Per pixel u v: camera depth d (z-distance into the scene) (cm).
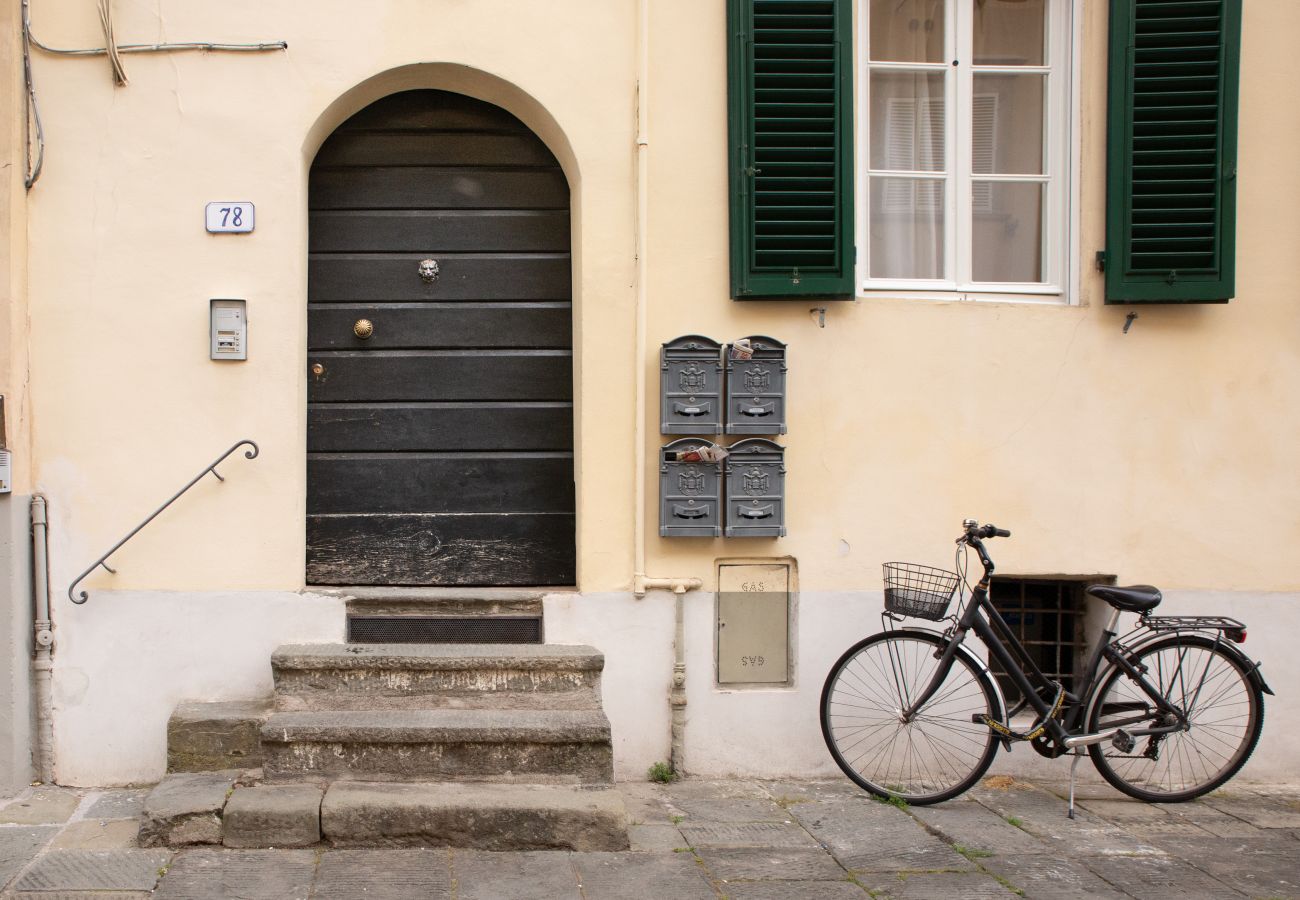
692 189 505
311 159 512
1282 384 524
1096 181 520
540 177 526
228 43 483
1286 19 522
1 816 438
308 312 517
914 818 458
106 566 477
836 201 501
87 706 477
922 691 492
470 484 521
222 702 480
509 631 498
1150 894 386
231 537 484
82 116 477
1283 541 524
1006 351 515
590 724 439
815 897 377
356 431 518
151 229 480
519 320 524
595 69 498
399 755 436
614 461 499
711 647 504
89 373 478
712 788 491
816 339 509
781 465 498
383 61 489
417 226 522
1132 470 520
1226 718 514
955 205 531
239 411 484
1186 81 514
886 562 510
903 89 535
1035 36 538
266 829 407
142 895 369
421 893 373
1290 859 421
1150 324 521
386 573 516
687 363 497
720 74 506
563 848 414
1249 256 523
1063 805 482
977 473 514
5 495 456
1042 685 477
